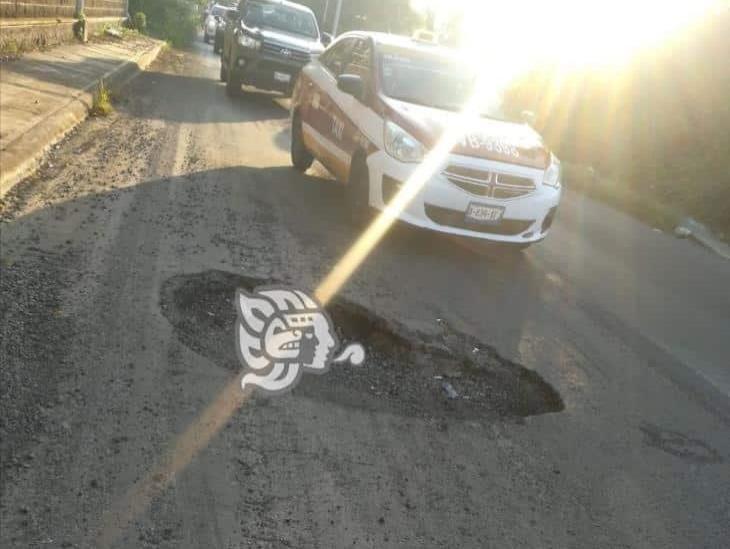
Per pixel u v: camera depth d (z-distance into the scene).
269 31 14.02
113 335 3.94
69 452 2.98
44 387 3.37
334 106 7.57
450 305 5.38
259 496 2.95
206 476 3.00
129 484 2.88
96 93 10.16
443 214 6.18
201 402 3.51
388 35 8.01
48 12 13.82
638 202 12.31
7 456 2.89
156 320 4.19
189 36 28.30
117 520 2.68
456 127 6.47
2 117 7.55
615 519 3.24
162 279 4.75
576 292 6.43
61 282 4.43
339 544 2.77
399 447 3.46
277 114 12.78
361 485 3.13
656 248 9.41
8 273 4.41
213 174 7.77
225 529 2.73
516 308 5.64
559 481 3.45
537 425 3.94
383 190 6.33
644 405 4.41
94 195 6.25
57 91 9.52
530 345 4.96
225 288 4.83
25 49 12.62
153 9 27.16
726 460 3.92
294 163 8.75
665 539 3.17
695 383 4.90
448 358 4.52
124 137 8.69
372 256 6.11
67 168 6.94
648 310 6.36
